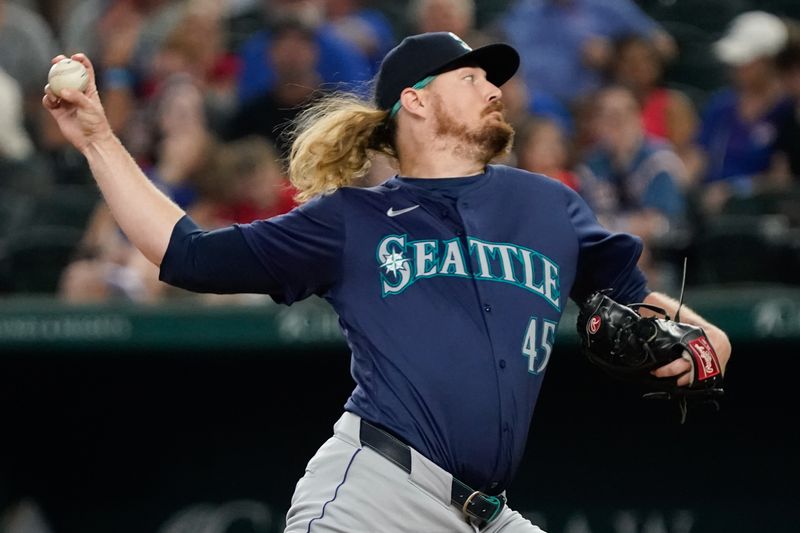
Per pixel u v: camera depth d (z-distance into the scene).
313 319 24.33
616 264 14.43
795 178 30.47
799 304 23.47
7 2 37.59
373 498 13.26
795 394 25.41
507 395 13.39
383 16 38.75
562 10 35.03
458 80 14.50
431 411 13.23
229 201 28.12
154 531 26.62
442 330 13.38
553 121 29.52
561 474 26.00
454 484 13.34
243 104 31.95
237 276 13.39
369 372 13.48
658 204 28.84
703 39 37.75
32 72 36.66
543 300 13.84
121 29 37.56
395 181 14.34
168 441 26.61
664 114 32.66
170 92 31.39
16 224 31.03
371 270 13.63
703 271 27.52
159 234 13.34
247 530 26.36
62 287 27.91
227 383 26.44
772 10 38.47
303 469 26.28
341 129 14.64
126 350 24.83
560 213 14.41
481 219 13.98
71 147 33.53
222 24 37.06
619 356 13.80
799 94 30.88
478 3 38.47
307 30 31.78
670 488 25.77
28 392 26.70
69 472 26.83
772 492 25.55
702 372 13.59
